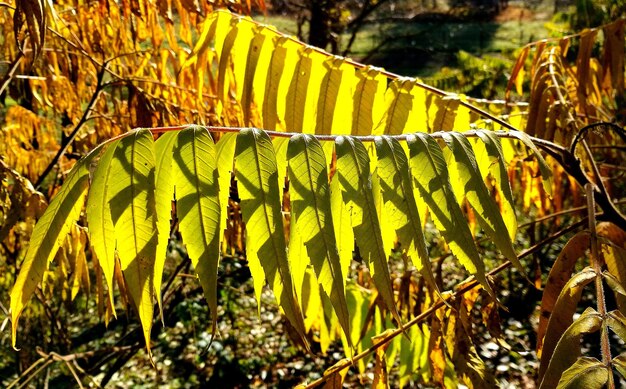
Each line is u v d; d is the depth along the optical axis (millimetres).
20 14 557
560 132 751
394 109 654
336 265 389
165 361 2760
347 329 387
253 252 391
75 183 384
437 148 447
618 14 2377
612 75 883
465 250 432
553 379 404
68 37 1011
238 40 691
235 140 403
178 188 378
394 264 2447
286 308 381
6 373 1860
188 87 954
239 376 2662
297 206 394
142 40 940
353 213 410
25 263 379
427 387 2248
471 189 454
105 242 378
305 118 676
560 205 917
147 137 384
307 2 3455
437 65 5703
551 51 887
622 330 408
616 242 604
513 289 2936
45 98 1089
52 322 1540
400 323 406
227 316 2979
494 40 7816
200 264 369
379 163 428
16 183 744
